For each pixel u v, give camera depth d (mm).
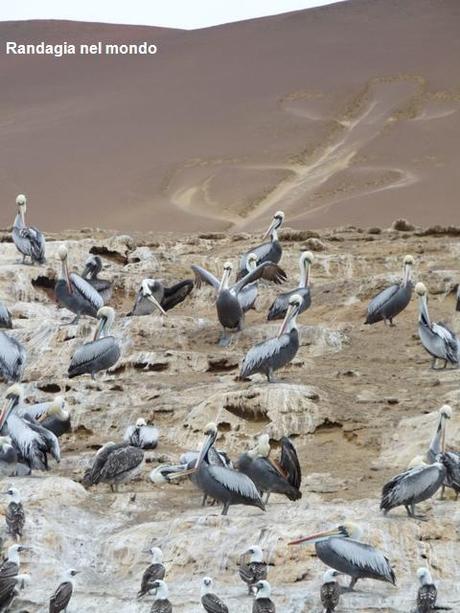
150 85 126625
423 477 20812
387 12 140500
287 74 123250
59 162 104875
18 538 21516
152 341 32031
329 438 26641
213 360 30547
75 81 131875
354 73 120375
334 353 31969
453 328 33688
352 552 19250
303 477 24594
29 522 22078
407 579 19969
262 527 21031
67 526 22266
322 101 114875
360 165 98625
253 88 121375
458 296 33750
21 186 99750
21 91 130000
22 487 23375
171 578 20641
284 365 27828
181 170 101312
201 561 20766
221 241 44875
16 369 28625
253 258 35031
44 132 113750
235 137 108500
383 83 116625
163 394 28500
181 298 34844
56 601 19234
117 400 28344
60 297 32844
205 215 91062
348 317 35906
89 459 25812
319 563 20312
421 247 41594
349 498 23078
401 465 25125
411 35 130125
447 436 25562
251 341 31828
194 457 23516
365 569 19156
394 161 98688
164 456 25453
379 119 109125
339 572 19359
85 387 28906
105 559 21578
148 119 116000
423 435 25781
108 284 35125
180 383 29141
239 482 21578
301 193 93750
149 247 43875
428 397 27969
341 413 26938
